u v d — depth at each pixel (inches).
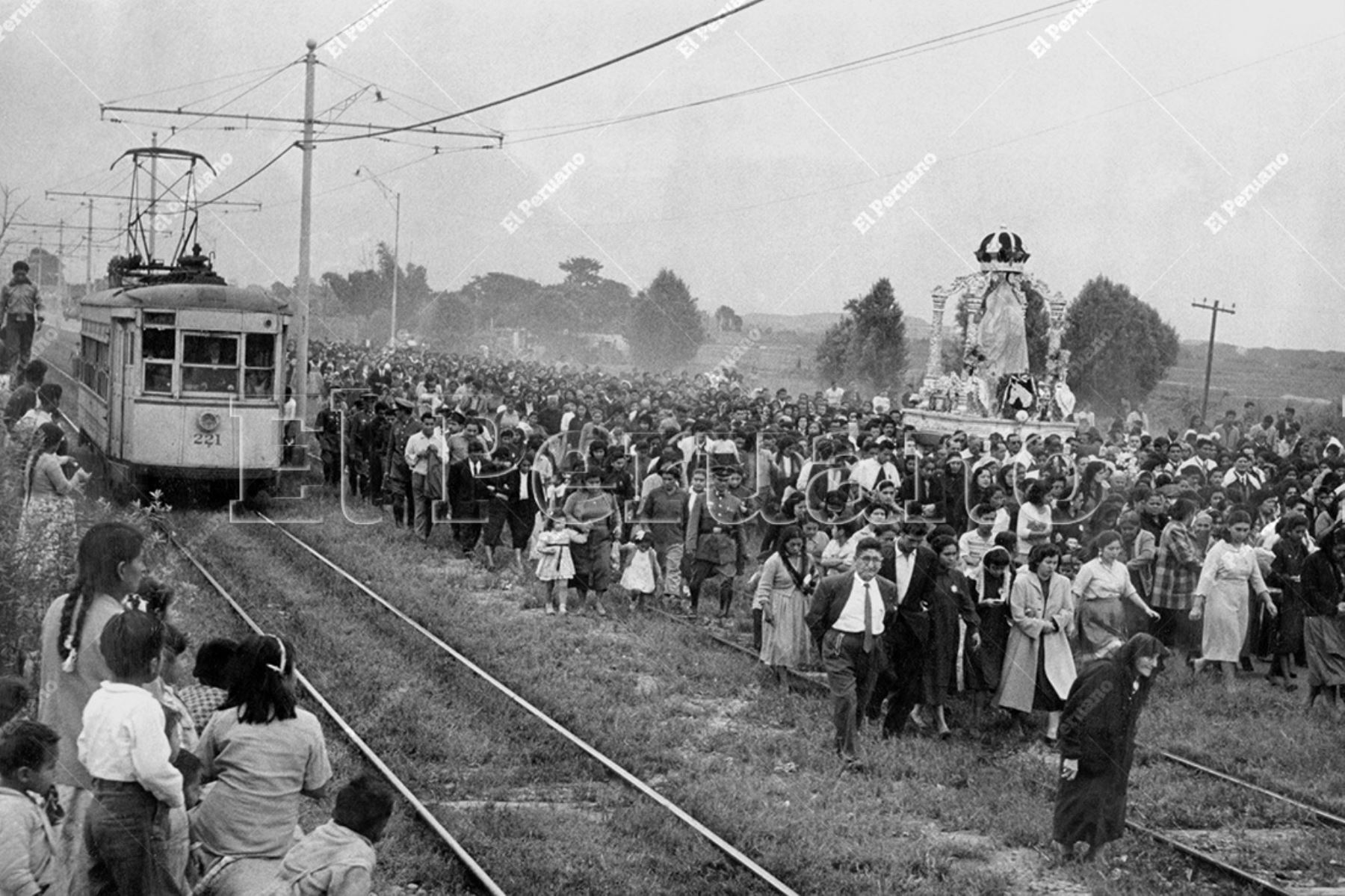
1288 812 508.7
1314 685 666.2
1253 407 1270.9
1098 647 611.2
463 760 528.1
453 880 406.6
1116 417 1731.1
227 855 312.3
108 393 1088.2
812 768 541.3
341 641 693.9
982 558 622.5
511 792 497.4
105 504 797.2
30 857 290.8
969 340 1462.8
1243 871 441.4
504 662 675.4
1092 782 446.6
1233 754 583.8
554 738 553.9
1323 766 571.5
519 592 872.9
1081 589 612.4
